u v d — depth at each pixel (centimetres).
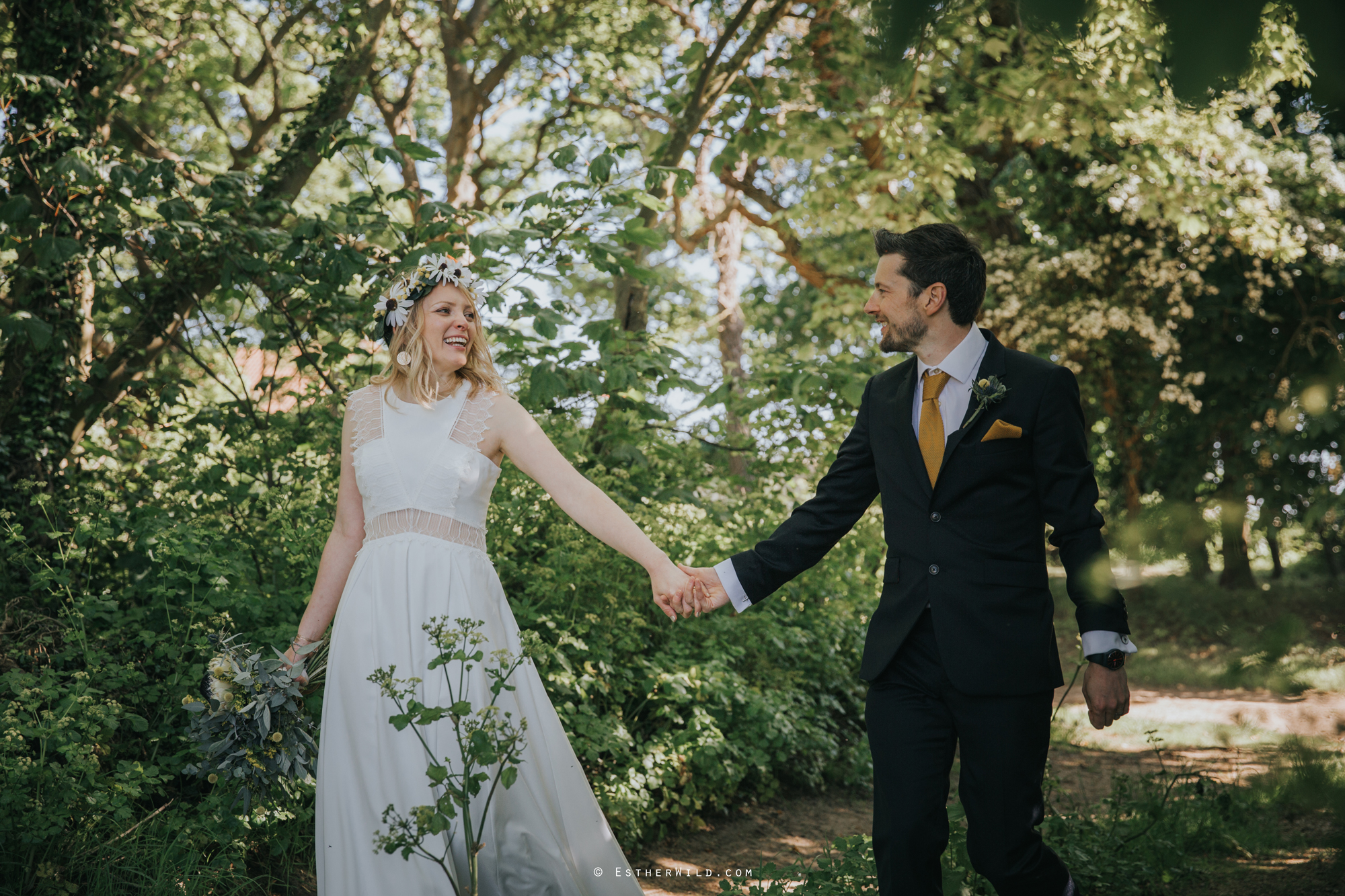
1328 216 418
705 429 624
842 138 862
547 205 480
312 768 278
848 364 543
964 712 246
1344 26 53
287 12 1091
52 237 465
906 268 262
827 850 339
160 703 341
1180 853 348
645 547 276
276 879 315
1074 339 1049
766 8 756
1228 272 1027
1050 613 251
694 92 647
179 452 458
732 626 516
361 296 503
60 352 493
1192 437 866
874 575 676
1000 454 250
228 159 1265
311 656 290
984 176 1177
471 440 269
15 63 518
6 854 270
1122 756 609
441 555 257
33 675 326
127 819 301
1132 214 1006
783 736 474
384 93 1134
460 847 238
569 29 1160
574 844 263
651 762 412
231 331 523
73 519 431
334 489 429
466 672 248
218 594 352
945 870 295
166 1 948
